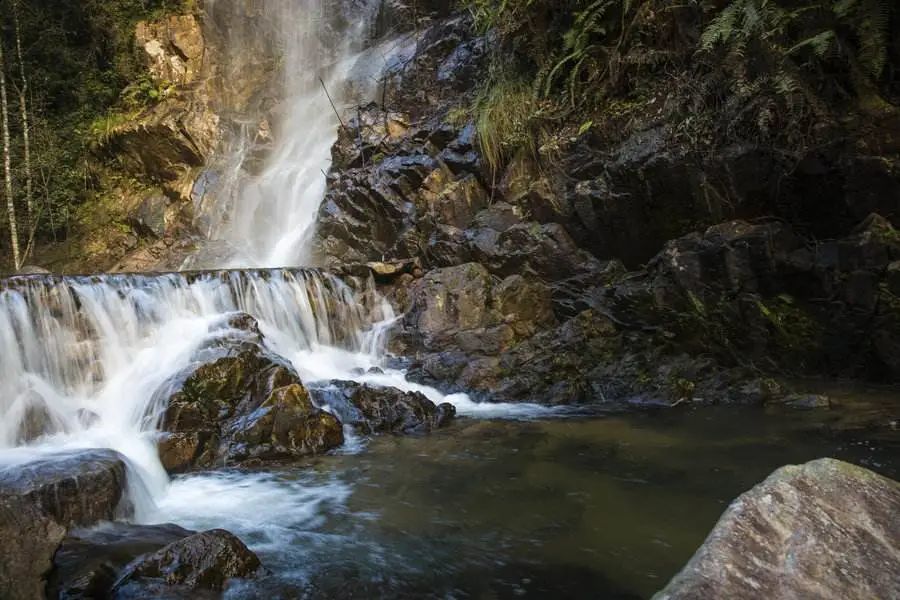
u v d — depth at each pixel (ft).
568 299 28.22
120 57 52.11
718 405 21.85
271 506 14.35
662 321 25.67
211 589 10.18
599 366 25.32
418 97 39.55
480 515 13.25
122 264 44.83
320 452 18.39
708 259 24.52
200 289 25.61
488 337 26.86
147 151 49.44
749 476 14.55
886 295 21.35
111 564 10.61
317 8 56.03
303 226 41.70
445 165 33.78
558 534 12.09
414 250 32.65
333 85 48.73
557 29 30.83
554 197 29.32
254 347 21.27
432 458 17.47
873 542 7.65
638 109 27.53
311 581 10.55
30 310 20.95
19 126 48.73
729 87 24.72
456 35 40.75
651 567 10.59
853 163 22.18
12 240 43.78
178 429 18.33
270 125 49.93
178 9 53.98
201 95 51.16
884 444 16.10
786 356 23.89
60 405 20.31
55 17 53.52
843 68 22.74
